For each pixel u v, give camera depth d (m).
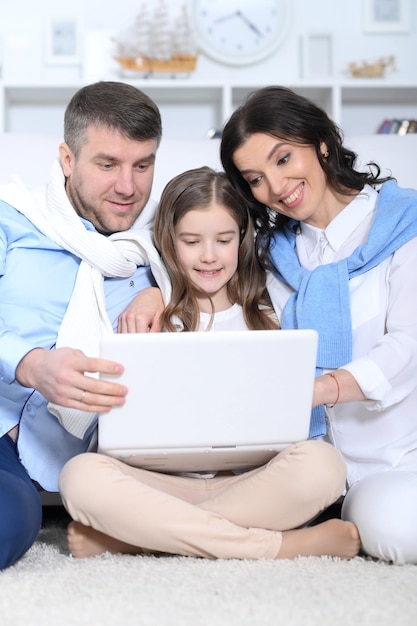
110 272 1.72
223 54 3.80
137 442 1.40
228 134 1.72
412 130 3.72
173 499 1.42
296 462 1.42
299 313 1.68
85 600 1.15
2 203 1.75
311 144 1.69
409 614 1.09
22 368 1.46
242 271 1.82
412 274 1.65
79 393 1.37
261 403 1.40
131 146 1.69
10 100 3.79
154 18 3.67
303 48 3.81
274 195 1.71
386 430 1.63
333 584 1.22
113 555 1.46
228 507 1.46
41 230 1.71
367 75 3.76
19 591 1.19
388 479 1.49
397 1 3.86
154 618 1.07
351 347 1.65
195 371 1.36
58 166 1.74
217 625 1.05
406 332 1.61
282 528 1.46
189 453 1.44
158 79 3.67
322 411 1.64
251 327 1.80
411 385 1.60
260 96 1.70
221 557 1.42
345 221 1.75
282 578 1.26
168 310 1.72
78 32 3.73
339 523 1.43
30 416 1.62
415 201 1.71
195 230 1.73
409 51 3.88
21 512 1.36
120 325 1.68
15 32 3.77
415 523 1.40
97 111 1.68
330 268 1.69
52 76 3.76
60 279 1.71
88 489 1.41
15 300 1.68
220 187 1.75
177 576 1.27
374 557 1.46
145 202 1.78
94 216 1.75
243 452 1.45
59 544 1.61
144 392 1.37
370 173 1.83
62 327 1.66
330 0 3.86
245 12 3.82
